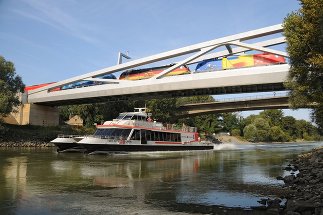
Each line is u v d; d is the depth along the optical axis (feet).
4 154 116.88
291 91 98.27
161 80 171.01
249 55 160.56
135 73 201.26
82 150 136.36
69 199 40.09
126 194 43.73
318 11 66.49
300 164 81.35
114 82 190.29
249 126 391.04
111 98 204.54
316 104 89.25
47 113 241.96
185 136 158.30
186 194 44.11
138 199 40.75
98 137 122.42
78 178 57.72
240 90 167.53
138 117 138.51
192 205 37.83
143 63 181.16
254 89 164.14
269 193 44.86
